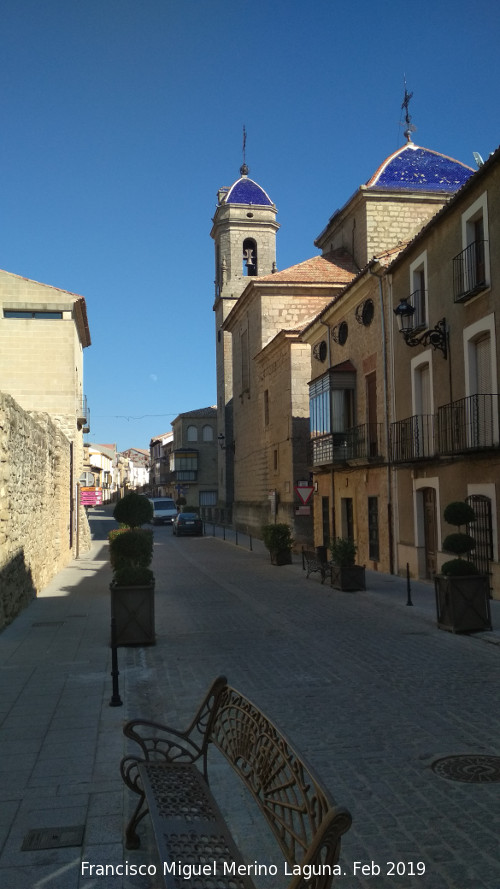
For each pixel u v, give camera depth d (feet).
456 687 27.17
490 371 49.57
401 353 64.64
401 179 104.42
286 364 105.70
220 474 187.52
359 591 57.00
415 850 14.16
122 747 20.22
